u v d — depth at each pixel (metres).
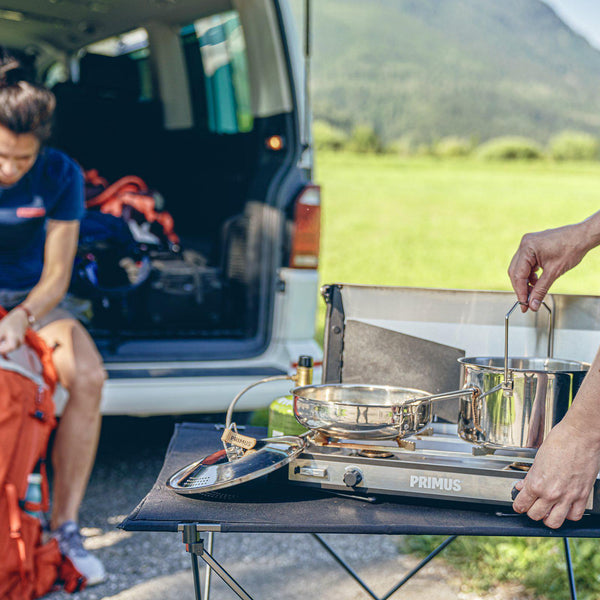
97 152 3.77
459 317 1.52
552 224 19.80
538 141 51.22
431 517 1.22
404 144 44.78
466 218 20.58
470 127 50.50
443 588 2.31
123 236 3.16
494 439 1.24
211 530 1.17
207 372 2.76
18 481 2.02
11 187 2.34
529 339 1.50
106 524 2.69
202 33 3.56
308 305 2.96
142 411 2.67
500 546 2.48
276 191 2.97
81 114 3.74
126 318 3.08
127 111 3.78
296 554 2.57
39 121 2.14
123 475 3.07
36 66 3.79
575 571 2.29
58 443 2.29
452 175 34.09
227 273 3.19
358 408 1.25
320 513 1.22
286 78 3.14
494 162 43.62
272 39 3.13
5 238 2.40
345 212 21.22
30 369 2.14
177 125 3.75
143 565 2.43
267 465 1.25
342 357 1.56
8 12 3.56
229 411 1.45
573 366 1.35
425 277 11.58
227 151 3.38
